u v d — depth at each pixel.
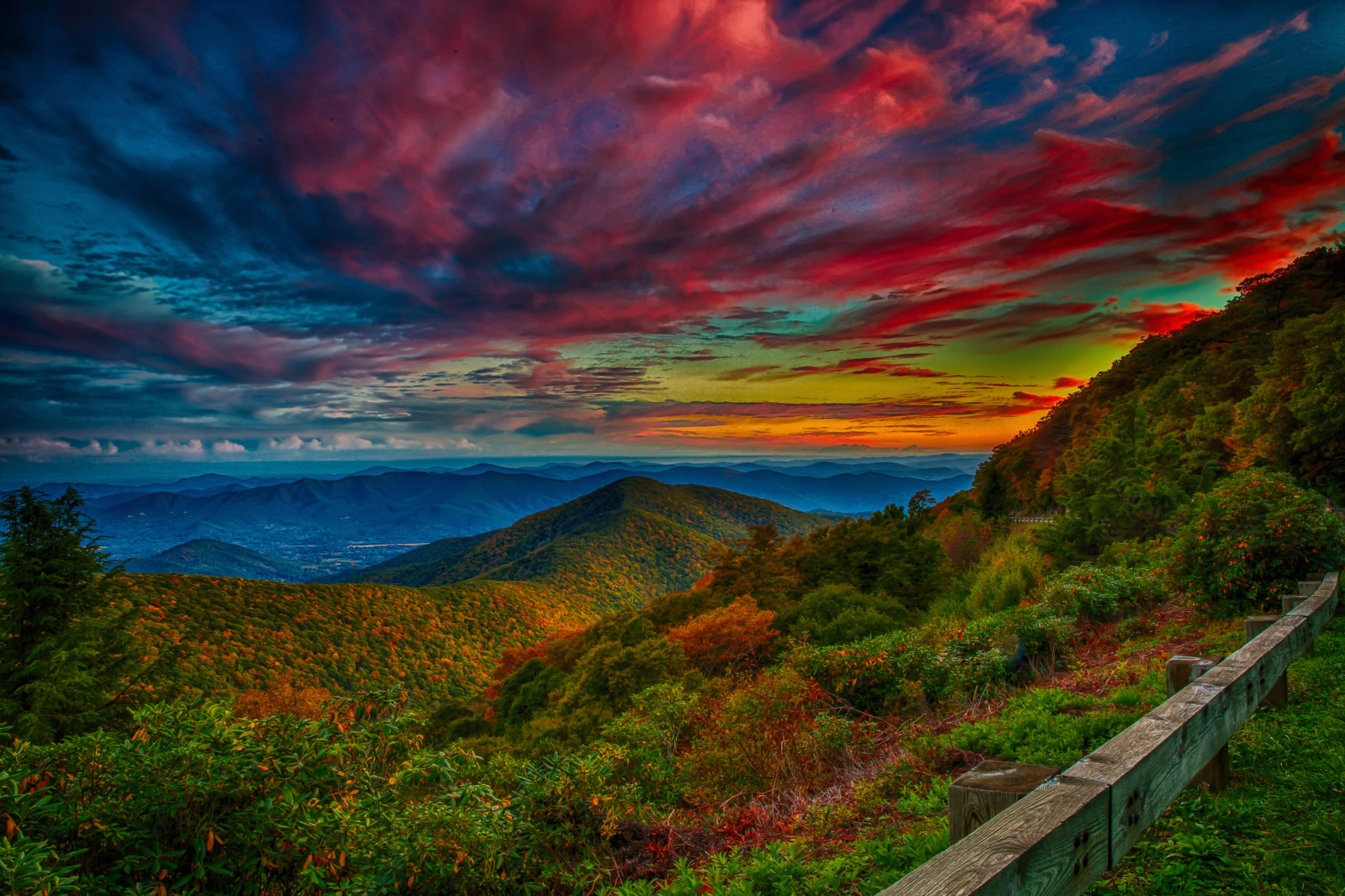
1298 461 16.81
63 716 13.84
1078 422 62.66
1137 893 2.54
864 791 4.73
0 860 2.53
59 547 15.57
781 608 29.03
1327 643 5.95
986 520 37.38
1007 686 7.64
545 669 33.47
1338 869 2.46
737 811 5.26
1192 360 52.62
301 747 3.77
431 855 3.75
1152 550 14.23
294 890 3.62
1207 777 3.32
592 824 4.84
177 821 3.36
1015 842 1.44
